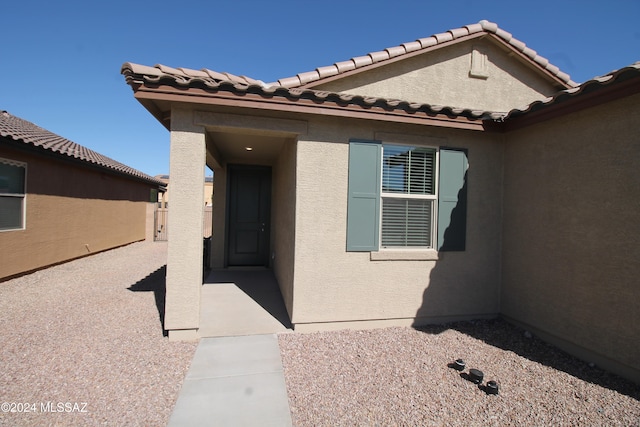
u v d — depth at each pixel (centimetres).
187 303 423
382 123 484
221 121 425
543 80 676
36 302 588
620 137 364
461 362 368
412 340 445
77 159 959
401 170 507
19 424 262
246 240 866
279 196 691
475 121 493
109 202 1251
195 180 420
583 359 400
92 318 505
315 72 548
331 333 461
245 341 426
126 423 268
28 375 338
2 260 727
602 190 383
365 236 476
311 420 277
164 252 1230
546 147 455
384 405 299
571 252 418
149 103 409
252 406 293
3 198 735
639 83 334
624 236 360
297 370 358
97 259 1057
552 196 445
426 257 499
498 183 533
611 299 371
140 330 458
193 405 293
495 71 651
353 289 474
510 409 300
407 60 612
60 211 941
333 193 466
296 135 459
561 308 429
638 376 347
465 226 518
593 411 300
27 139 758
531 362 393
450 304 514
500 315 535
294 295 455
